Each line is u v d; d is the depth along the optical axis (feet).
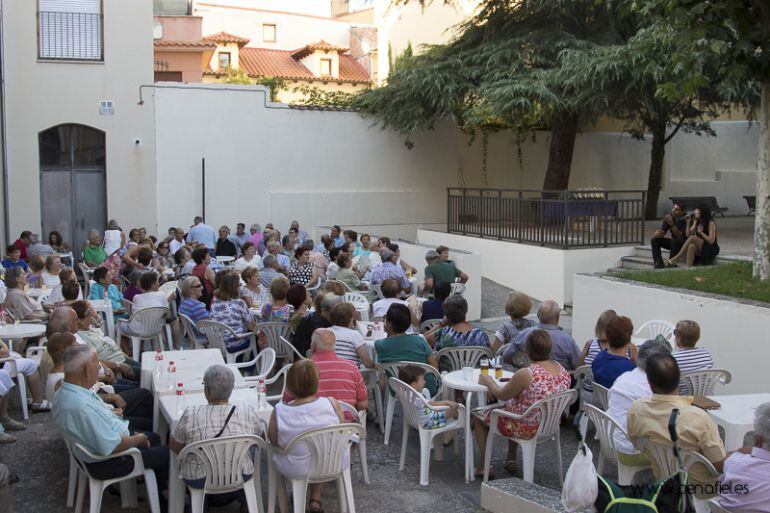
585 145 75.31
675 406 15.57
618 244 49.16
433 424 19.81
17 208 58.80
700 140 79.97
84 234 61.11
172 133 62.08
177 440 15.96
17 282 30.86
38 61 58.80
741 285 29.32
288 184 65.82
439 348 23.68
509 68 57.36
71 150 60.44
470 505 18.61
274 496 17.16
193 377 20.30
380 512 18.16
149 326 31.63
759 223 30.25
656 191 69.77
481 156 72.95
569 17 58.80
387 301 29.63
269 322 27.91
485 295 50.49
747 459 13.61
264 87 64.18
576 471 13.42
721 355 27.17
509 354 23.70
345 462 16.75
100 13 60.03
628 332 20.59
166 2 98.02
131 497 18.01
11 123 58.34
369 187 68.54
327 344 19.74
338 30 130.52
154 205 61.98
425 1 78.59
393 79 66.54
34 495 18.85
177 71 90.84
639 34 47.60
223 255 54.49
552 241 48.78
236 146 63.87
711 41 26.78
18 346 29.32
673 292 29.22
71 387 16.25
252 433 16.33
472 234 57.41
